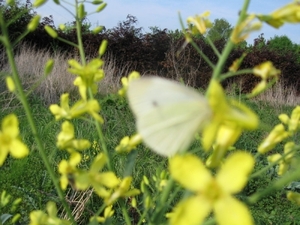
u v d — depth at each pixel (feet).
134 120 1.45
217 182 0.21
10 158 0.91
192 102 0.21
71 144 0.32
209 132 0.20
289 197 0.35
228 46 0.31
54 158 0.90
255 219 0.82
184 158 0.21
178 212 0.20
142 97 0.23
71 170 0.30
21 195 0.73
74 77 1.83
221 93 0.19
